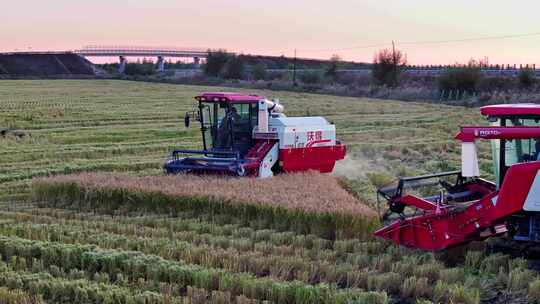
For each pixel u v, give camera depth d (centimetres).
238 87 8144
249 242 1189
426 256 1129
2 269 1038
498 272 1063
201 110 2075
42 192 1705
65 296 945
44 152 2712
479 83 6581
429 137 3394
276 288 929
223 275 985
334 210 1315
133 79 9619
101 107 4991
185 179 1734
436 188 1784
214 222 1428
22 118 4009
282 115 2128
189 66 14775
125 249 1160
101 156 2745
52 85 7981
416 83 7894
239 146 2041
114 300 915
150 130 3600
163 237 1245
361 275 1007
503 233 1182
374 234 1212
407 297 963
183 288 991
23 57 11731
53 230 1284
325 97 6638
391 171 2259
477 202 1105
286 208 1361
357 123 4094
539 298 944
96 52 12675
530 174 1049
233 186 1605
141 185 1602
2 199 1747
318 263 1061
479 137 1063
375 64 7875
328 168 2167
